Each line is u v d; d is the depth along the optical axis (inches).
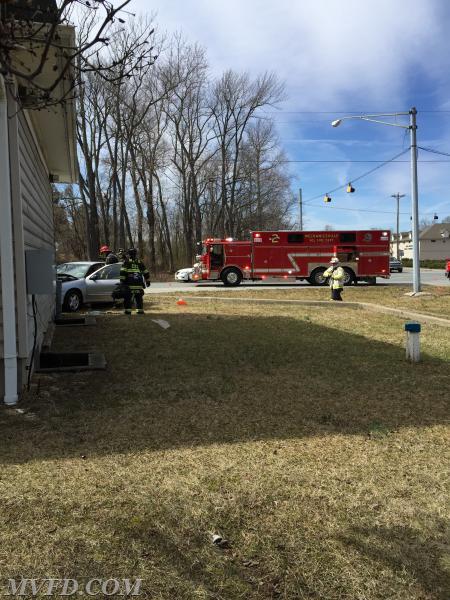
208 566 102.3
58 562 102.4
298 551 108.0
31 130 294.5
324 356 302.7
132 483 137.2
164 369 265.7
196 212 1734.7
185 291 863.1
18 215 210.7
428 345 338.3
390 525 118.9
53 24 105.1
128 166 1535.4
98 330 389.1
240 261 1009.5
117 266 610.5
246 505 126.9
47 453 156.6
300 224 2094.0
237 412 199.5
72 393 220.7
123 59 153.2
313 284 1011.3
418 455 159.9
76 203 1640.0
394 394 226.2
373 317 489.4
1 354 203.3
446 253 3476.9
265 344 336.2
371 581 98.5
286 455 158.2
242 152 1770.4
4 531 112.8
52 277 220.2
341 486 137.9
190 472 144.7
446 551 109.0
